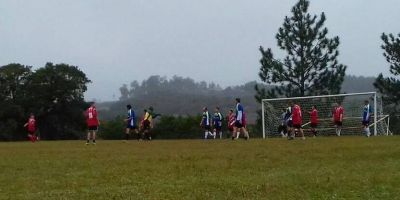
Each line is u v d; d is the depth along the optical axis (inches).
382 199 339.6
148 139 1480.1
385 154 642.2
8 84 3403.1
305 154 666.8
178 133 3073.3
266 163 566.3
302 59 2488.9
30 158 685.3
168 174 481.1
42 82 3440.0
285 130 1689.2
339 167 514.0
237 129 1301.7
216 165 552.1
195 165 553.9
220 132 1681.8
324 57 2495.1
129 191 379.9
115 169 528.7
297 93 2488.9
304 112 1886.1
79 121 3590.1
